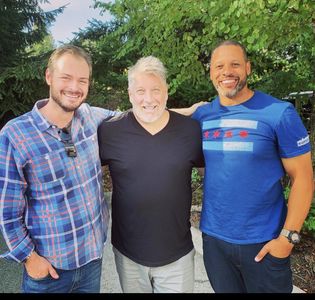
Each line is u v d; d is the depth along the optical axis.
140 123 2.29
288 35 3.54
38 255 2.06
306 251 3.71
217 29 3.78
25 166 1.97
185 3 3.87
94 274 2.23
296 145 2.14
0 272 3.54
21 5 8.45
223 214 2.23
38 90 7.43
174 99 7.23
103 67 7.65
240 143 2.16
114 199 2.36
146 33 4.68
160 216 2.25
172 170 2.24
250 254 2.20
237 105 2.24
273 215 2.21
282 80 4.79
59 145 2.02
